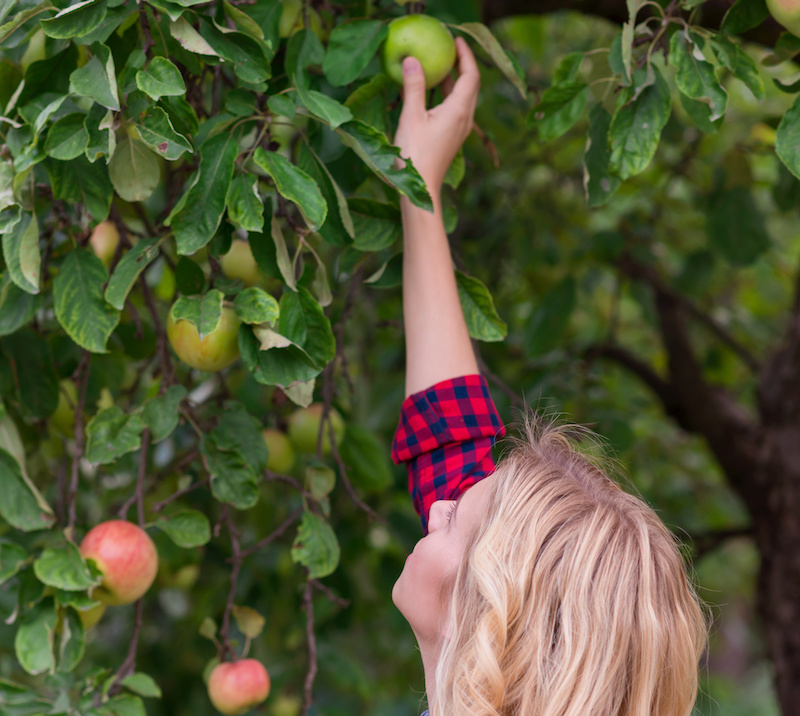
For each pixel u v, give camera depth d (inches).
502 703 30.1
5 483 44.3
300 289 40.0
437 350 45.6
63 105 37.9
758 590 90.8
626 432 87.0
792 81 38.9
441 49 43.8
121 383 59.4
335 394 62.0
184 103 36.1
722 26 40.1
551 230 98.0
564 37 115.4
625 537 32.3
